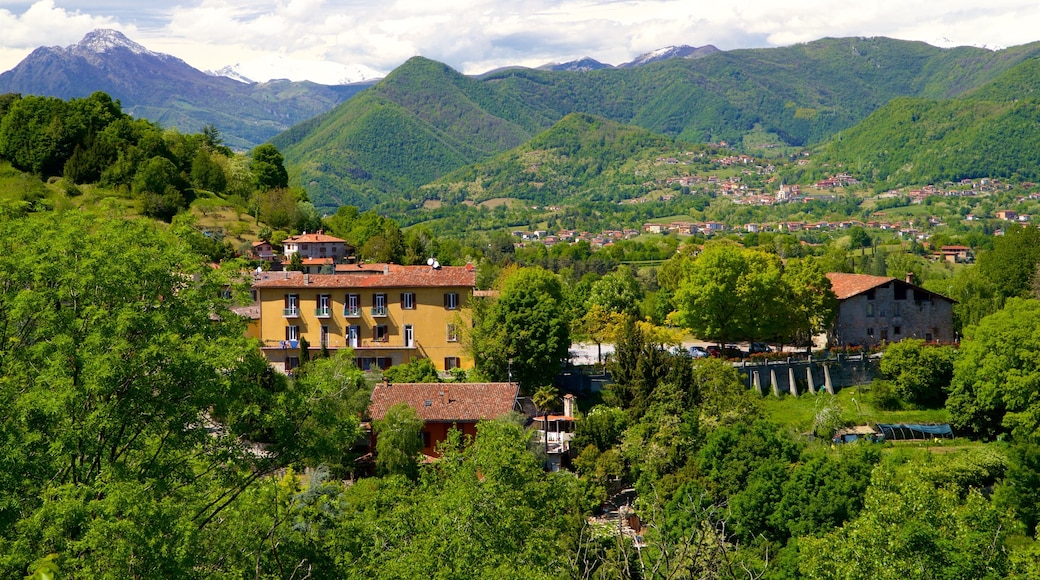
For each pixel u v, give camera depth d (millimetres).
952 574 37688
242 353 34156
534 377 96125
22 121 185375
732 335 117375
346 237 191250
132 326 32500
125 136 193500
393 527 39656
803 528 57938
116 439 32844
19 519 29641
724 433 70062
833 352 114875
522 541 39031
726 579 31000
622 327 117000
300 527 38438
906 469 63125
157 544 28859
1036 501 67250
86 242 34281
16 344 34625
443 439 78938
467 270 106562
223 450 34844
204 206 181500
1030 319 99250
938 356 107625
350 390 77750
